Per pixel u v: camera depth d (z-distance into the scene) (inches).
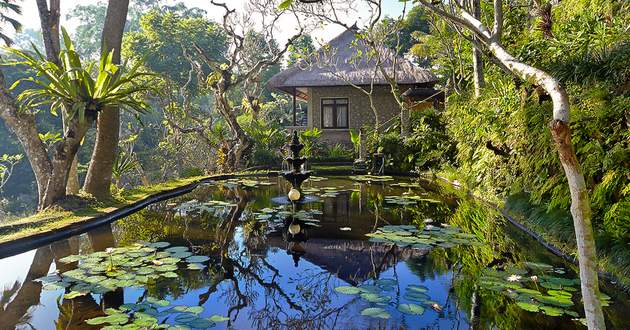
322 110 589.3
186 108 575.2
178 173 586.2
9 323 82.3
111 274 108.0
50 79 173.5
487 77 305.6
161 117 884.0
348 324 82.0
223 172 414.9
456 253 132.0
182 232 162.1
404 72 543.8
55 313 86.8
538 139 162.4
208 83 430.0
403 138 398.9
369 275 112.2
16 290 99.9
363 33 462.0
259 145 469.4
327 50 546.6
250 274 113.3
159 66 794.2
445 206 215.8
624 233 105.6
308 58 573.6
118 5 210.8
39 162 196.5
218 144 462.0
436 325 81.4
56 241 146.5
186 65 807.1
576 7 209.5
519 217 168.2
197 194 267.6
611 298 92.5
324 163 474.9
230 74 408.8
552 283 101.5
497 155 214.8
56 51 203.2
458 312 87.4
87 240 148.3
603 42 134.1
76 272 109.7
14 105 190.7
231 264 122.0
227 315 86.5
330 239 150.8
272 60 422.6
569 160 47.4
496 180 220.5
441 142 367.9
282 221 182.1
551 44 164.1
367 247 140.4
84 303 92.0
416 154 386.0
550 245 134.1
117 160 344.2
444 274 111.9
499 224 172.2
